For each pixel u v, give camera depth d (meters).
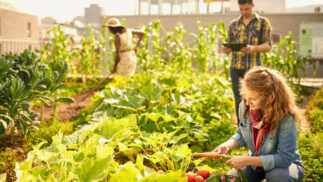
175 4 17.56
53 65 4.54
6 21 23.22
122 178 1.83
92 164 1.98
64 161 2.15
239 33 4.55
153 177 1.78
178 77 5.86
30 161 2.02
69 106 6.52
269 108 2.02
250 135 2.29
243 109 2.33
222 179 2.21
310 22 16.39
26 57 4.56
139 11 17.59
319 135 3.85
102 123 3.14
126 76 6.50
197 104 4.63
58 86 4.35
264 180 2.49
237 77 4.62
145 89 4.75
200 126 4.01
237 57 4.57
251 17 4.44
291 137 2.07
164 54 12.65
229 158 2.25
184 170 2.52
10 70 3.86
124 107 4.20
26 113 3.81
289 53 9.41
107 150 2.12
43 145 3.81
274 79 2.01
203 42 8.78
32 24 26.86
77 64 9.95
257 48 4.29
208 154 2.35
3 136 4.05
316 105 6.39
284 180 2.05
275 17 16.59
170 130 3.89
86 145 2.61
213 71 9.26
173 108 4.21
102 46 9.80
